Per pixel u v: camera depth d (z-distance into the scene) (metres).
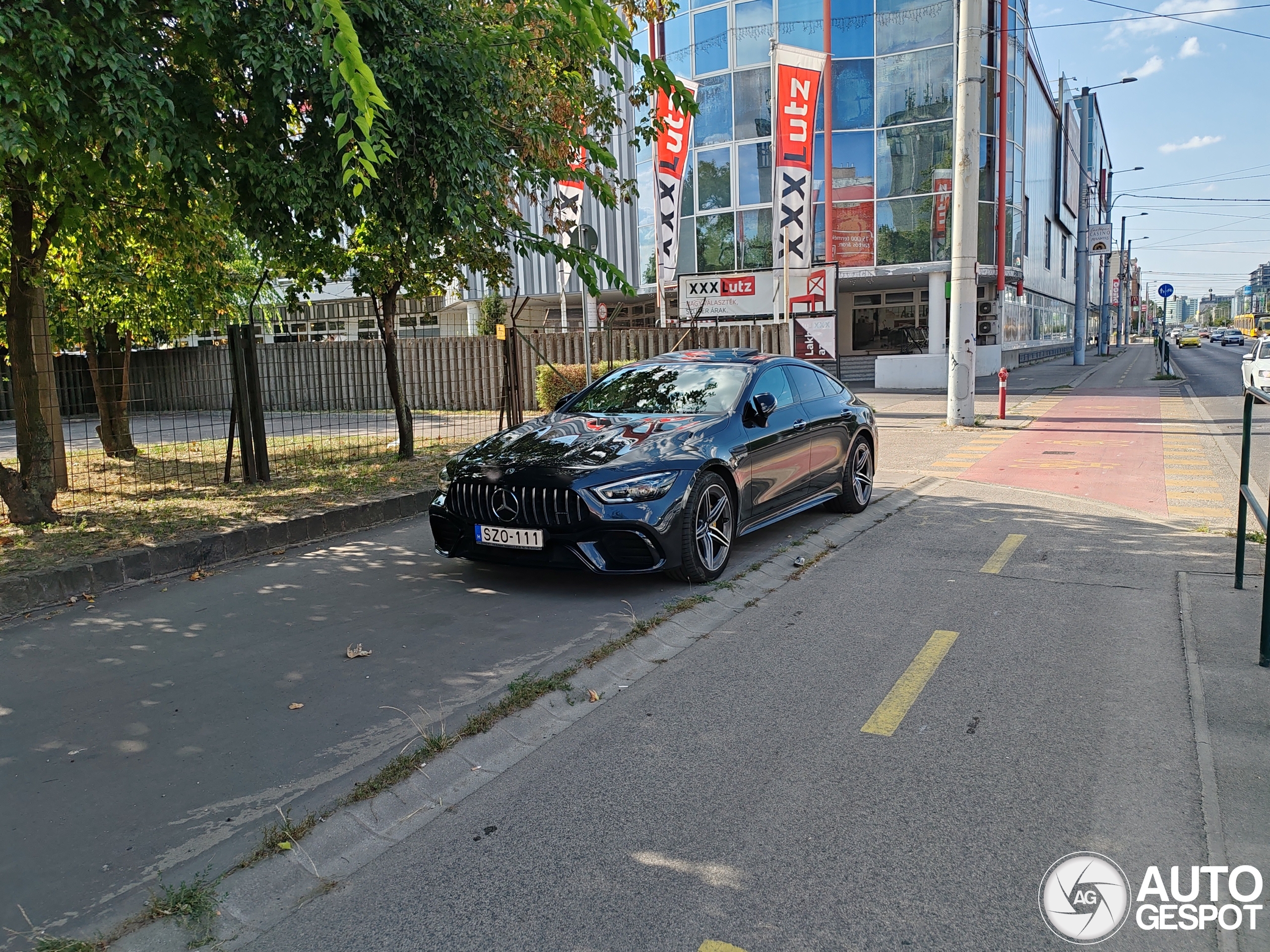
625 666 4.35
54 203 6.90
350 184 5.70
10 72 4.40
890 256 27.02
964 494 8.66
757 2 26.53
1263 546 6.25
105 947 2.40
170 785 3.24
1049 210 44.38
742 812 2.97
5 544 6.32
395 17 5.68
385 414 18.50
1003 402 15.39
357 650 4.53
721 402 6.45
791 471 6.76
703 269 28.58
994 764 3.23
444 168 6.02
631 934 2.37
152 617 5.17
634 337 19.59
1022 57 30.80
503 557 5.54
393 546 6.96
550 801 3.10
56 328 12.16
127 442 11.82
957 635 4.61
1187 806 2.92
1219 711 3.59
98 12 4.41
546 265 32.12
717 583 5.66
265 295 17.41
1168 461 10.32
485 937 2.39
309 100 5.39
